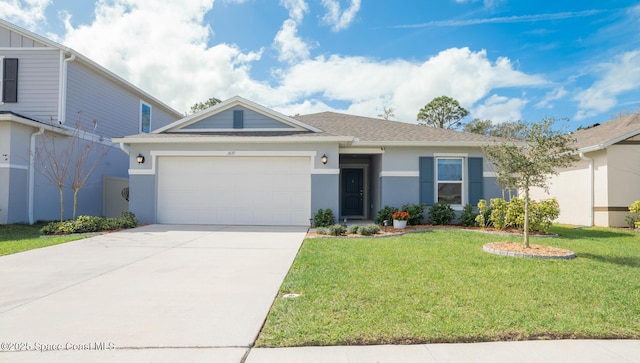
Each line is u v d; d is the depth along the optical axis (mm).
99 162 15086
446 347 3236
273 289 4852
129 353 3086
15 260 6668
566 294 4602
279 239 9062
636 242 8953
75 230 9867
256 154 11812
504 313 3934
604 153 13055
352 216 15703
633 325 3662
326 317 3818
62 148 13211
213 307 4172
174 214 11984
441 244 8281
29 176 12000
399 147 12406
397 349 3193
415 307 4098
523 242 8422
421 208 11797
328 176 11711
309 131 12391
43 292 4742
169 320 3783
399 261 6441
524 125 7555
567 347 3246
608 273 5684
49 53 13227
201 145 11898
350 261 6449
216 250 7641
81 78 14102
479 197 12289
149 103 18969
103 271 5863
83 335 3418
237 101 12570
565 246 8242
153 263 6434
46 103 13109
